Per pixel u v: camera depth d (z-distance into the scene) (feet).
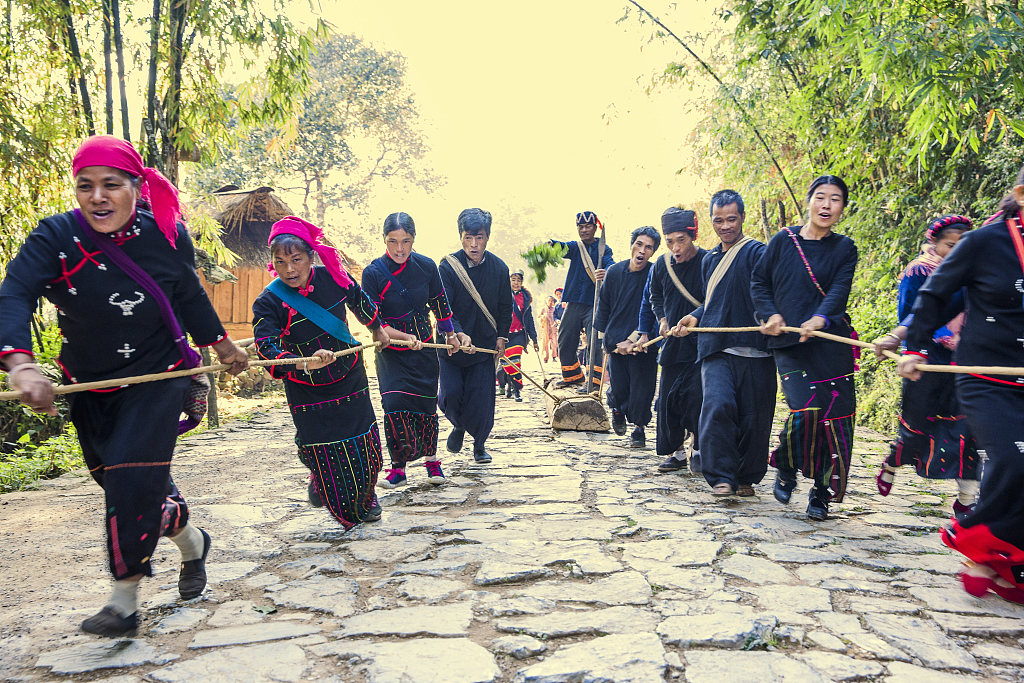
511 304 21.63
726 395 16.74
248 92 33.94
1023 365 10.10
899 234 30.04
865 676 8.33
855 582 11.60
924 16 21.65
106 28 29.63
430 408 18.44
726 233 17.38
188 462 24.50
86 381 9.39
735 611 10.20
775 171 38.27
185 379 9.80
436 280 18.63
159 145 32.40
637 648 9.03
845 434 14.90
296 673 8.62
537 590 11.28
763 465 17.07
